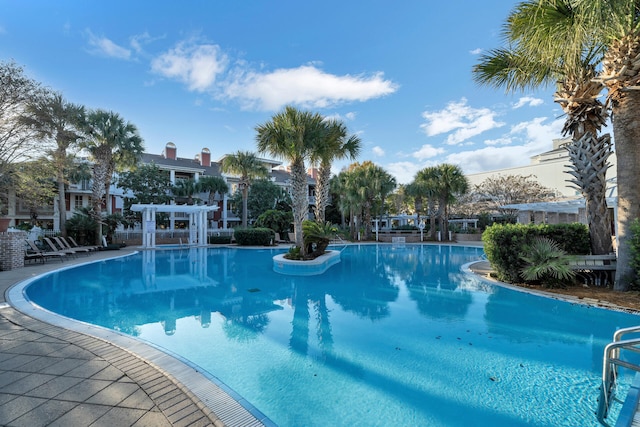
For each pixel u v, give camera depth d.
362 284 8.93
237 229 22.67
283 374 3.47
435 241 26.52
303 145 12.39
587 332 4.80
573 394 3.05
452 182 25.00
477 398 3.00
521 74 7.98
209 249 19.91
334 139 13.25
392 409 2.82
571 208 14.64
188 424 2.22
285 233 24.88
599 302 6.09
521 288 7.57
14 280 8.11
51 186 14.85
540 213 19.44
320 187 17.02
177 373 3.04
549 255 7.45
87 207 19.95
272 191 32.78
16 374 2.97
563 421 2.64
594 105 7.53
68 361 3.28
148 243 19.56
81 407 2.40
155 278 9.91
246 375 3.45
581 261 7.42
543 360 3.82
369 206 26.41
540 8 5.95
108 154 18.50
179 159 35.22
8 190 12.95
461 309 6.16
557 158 28.03
